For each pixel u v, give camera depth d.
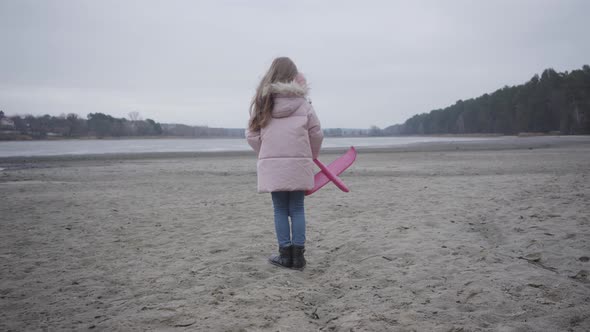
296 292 2.29
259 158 2.70
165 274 2.70
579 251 2.76
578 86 70.56
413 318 1.86
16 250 3.45
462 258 2.76
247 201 6.08
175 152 25.52
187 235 3.91
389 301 2.09
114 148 35.62
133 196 6.77
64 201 6.30
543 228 3.46
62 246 3.56
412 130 169.12
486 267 2.54
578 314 1.82
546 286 2.14
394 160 14.85
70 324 1.93
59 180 9.71
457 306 1.99
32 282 2.61
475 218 4.14
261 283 2.45
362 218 4.43
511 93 88.69
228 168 12.75
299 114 2.63
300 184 2.59
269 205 5.68
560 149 20.22
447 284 2.29
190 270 2.77
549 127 73.25
